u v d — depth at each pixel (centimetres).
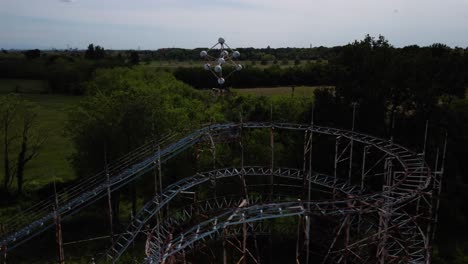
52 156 7412
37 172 6675
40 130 6969
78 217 5212
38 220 2912
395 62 5819
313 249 4284
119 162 4956
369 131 5672
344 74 6016
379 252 3144
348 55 6178
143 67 10062
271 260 4159
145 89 6325
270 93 9412
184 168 5378
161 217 3931
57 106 10175
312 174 4959
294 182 5594
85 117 5544
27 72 13162
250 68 11125
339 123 5784
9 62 13550
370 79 5869
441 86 5825
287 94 8975
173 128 5469
